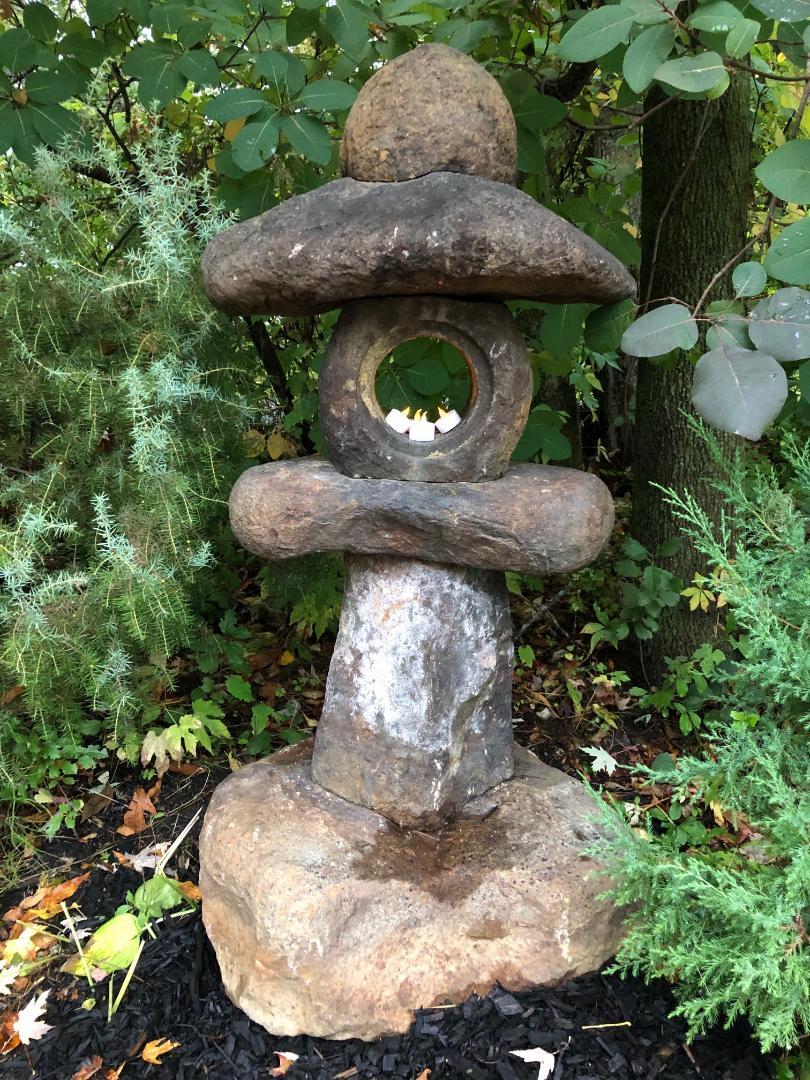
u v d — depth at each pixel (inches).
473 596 83.4
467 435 75.8
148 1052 71.2
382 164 68.8
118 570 93.7
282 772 88.7
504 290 68.4
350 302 74.1
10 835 97.7
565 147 139.7
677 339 66.6
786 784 69.4
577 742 120.6
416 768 81.6
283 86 89.1
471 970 71.1
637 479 134.8
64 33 107.5
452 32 94.6
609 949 75.5
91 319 103.5
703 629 126.6
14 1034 74.4
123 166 120.9
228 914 76.7
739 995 61.7
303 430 135.9
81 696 110.8
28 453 111.0
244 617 145.9
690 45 78.4
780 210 117.0
